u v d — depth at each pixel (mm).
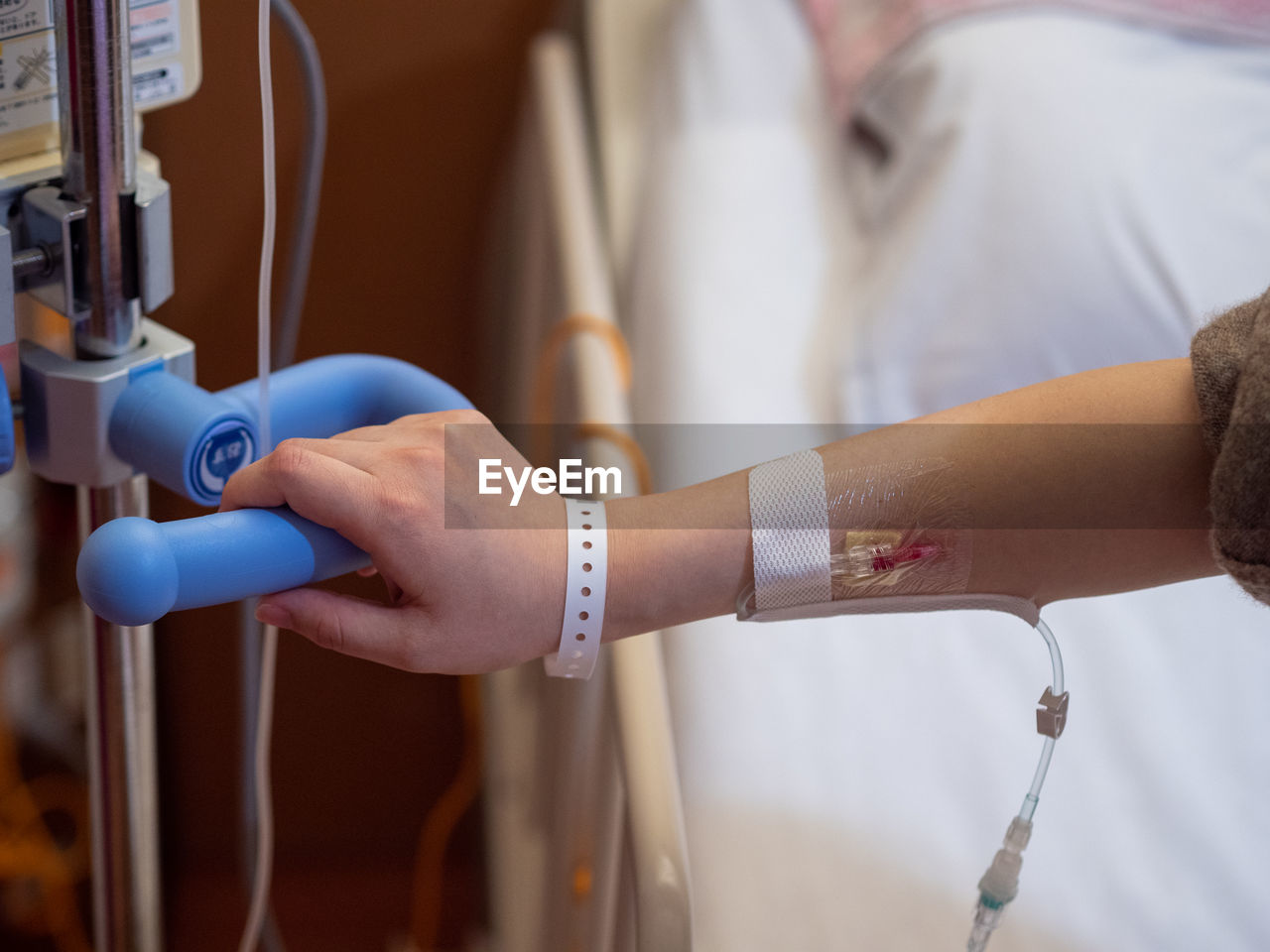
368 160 1634
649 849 633
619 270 1494
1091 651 979
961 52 1308
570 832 1005
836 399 1188
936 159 1265
